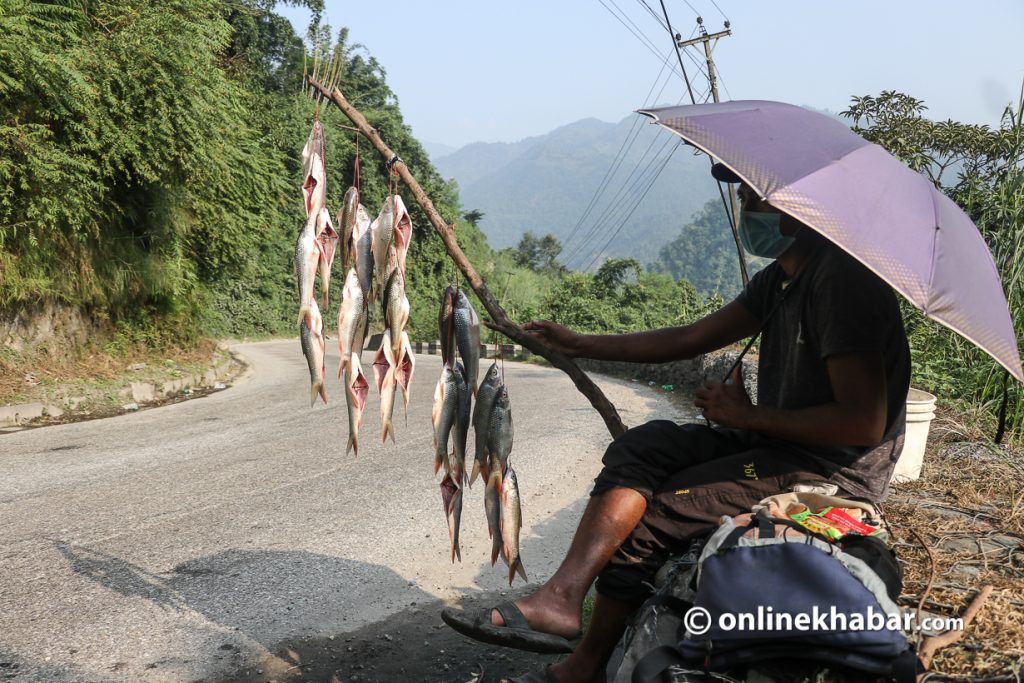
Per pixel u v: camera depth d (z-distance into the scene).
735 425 2.43
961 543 3.45
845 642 1.99
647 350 3.05
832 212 2.11
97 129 12.85
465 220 69.81
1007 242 6.71
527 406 12.67
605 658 2.57
